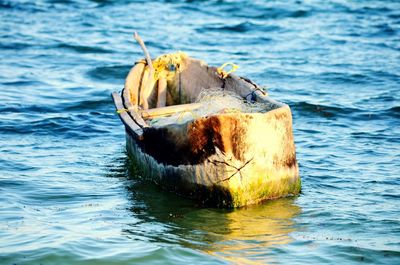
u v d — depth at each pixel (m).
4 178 36.28
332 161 40.03
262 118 32.19
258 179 32.78
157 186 36.00
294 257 27.81
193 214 32.22
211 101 37.59
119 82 59.75
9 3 87.06
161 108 39.12
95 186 35.94
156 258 27.50
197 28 79.81
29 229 29.98
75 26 78.44
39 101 52.47
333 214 32.34
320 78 60.66
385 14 86.12
